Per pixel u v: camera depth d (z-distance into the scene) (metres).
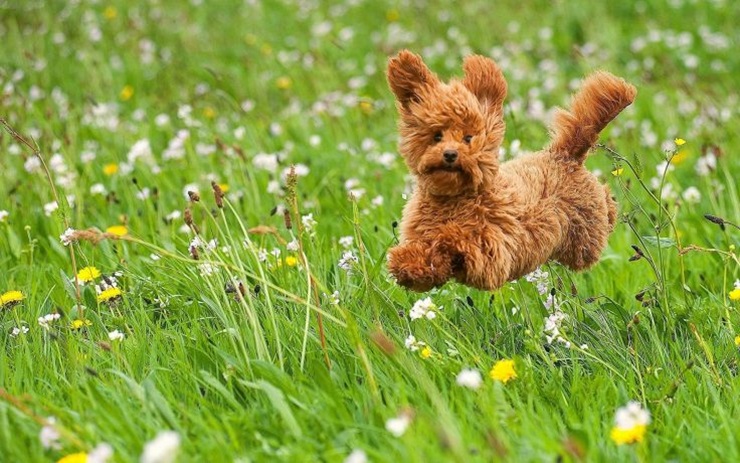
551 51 15.42
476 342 5.82
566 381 5.44
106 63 14.85
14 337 6.10
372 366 5.40
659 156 10.02
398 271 5.10
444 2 18.25
